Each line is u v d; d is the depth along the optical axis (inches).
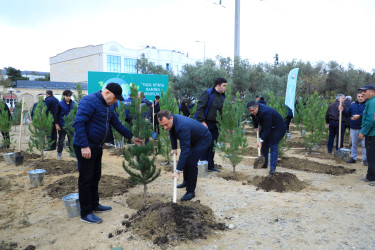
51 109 330.3
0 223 145.2
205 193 187.9
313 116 331.3
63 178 213.9
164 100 278.7
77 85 307.4
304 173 240.7
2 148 358.0
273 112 220.5
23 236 131.5
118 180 213.6
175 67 1977.1
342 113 326.6
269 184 198.1
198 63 903.1
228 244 120.4
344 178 225.1
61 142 293.7
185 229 127.0
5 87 1460.4
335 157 303.9
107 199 178.9
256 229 134.9
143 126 168.6
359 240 123.3
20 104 738.2
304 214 151.8
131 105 169.2
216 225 136.3
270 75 886.4
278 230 133.7
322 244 120.5
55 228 139.0
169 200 172.9
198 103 239.8
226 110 215.8
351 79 1179.9
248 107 225.0
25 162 278.5
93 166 144.5
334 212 154.3
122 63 1819.6
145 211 143.0
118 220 145.9
